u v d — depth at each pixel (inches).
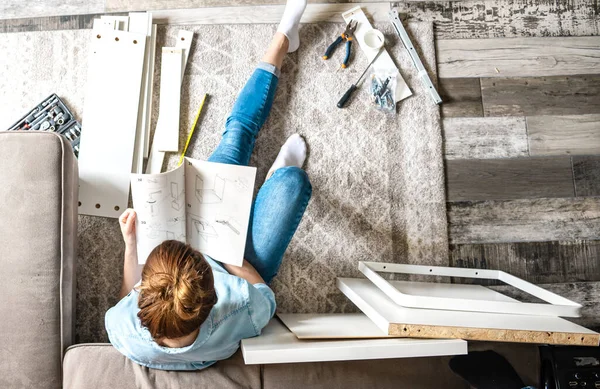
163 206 58.3
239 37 77.4
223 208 60.5
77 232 69.3
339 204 74.9
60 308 56.8
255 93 69.5
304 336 52.9
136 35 73.7
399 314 53.0
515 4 80.2
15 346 55.2
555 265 75.5
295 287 73.0
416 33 79.2
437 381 58.0
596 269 75.8
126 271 61.7
